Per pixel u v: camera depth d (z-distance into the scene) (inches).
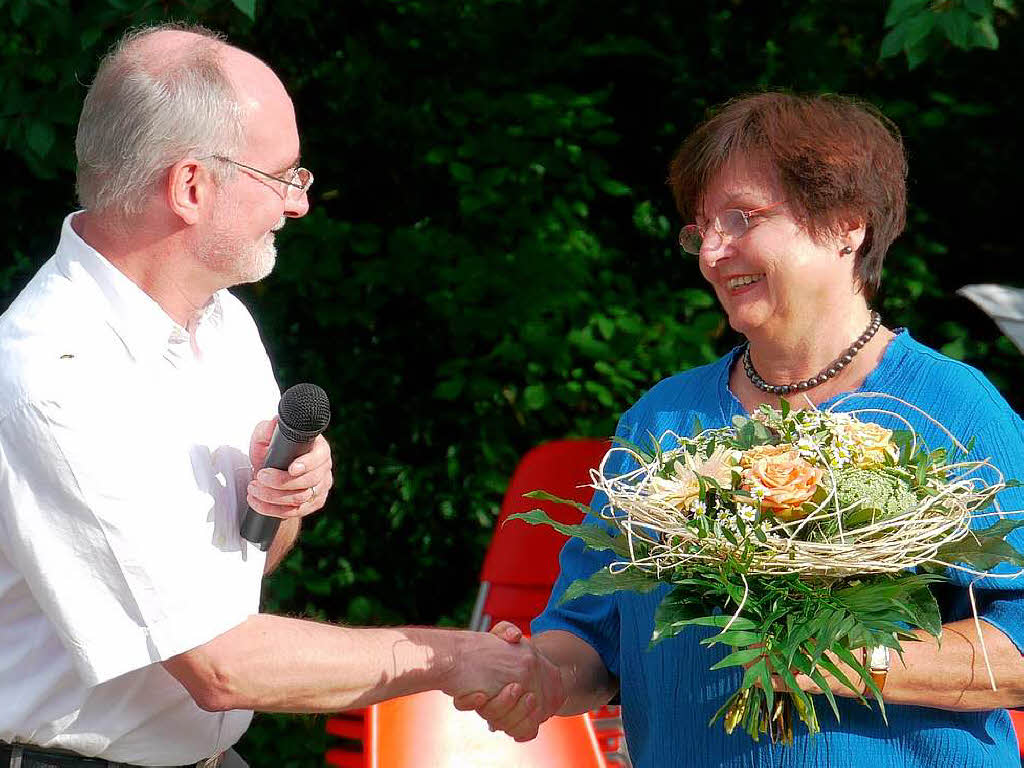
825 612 107.0
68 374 120.1
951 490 111.6
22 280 285.0
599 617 148.7
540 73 301.9
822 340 132.0
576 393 285.0
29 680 126.2
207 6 228.8
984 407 126.2
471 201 277.6
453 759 168.7
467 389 291.0
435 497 300.2
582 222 303.7
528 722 142.5
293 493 129.7
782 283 128.3
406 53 301.1
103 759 130.8
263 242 133.0
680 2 307.0
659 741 134.3
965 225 307.0
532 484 244.5
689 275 311.9
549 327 286.8
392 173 300.5
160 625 121.7
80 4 235.1
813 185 126.5
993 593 122.5
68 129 251.1
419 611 307.1
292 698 129.1
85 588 120.5
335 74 295.4
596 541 120.0
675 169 139.4
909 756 123.4
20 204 285.4
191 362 134.8
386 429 303.4
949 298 301.9
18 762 128.1
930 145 303.0
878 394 125.6
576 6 306.3
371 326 297.1
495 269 284.2
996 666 118.7
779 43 307.4
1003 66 301.9
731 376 141.6
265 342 297.7
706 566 111.9
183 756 135.6
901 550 108.9
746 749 127.0
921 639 119.8
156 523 122.3
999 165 303.0
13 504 118.8
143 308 127.0
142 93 124.2
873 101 299.7
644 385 288.2
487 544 301.7
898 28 209.0
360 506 300.2
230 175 127.0
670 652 132.6
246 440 141.3
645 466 124.0
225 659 125.3
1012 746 131.0
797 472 110.3
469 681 138.9
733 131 131.3
